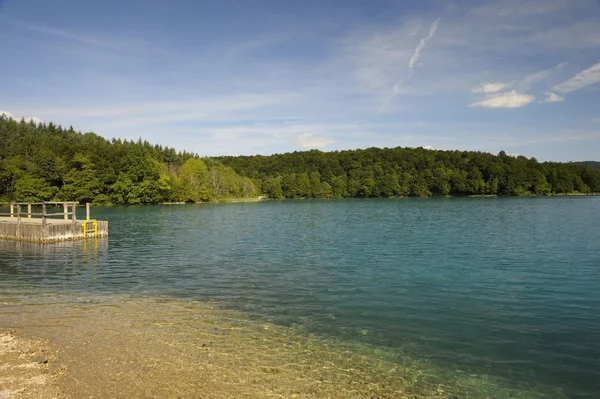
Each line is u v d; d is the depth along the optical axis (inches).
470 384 409.1
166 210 3636.8
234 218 2664.9
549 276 878.4
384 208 3774.6
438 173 6697.8
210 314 618.5
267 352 473.4
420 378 418.0
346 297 719.7
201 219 2578.7
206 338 514.6
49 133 7229.3
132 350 472.7
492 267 974.4
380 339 523.2
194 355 459.8
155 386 387.2
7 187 3941.9
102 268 981.2
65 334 525.7
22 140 5374.0
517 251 1207.6
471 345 506.9
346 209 3710.6
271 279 861.2
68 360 444.1
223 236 1652.3
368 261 1061.1
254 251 1243.8
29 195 3863.2
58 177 4180.6
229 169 6333.7
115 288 783.7
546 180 6692.9
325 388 390.6
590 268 957.2
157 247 1332.4
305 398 370.9
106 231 1601.9
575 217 2476.6
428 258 1098.1
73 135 6973.4
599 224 2023.9
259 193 6633.9
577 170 7155.5
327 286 798.5
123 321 579.5
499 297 718.5
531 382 415.5
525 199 5521.7
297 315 617.6
